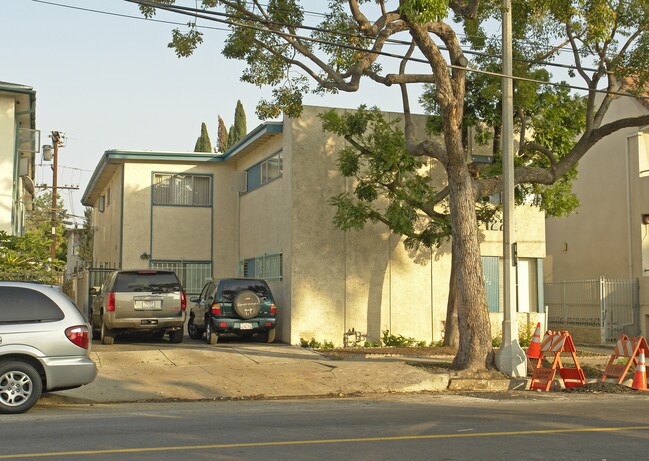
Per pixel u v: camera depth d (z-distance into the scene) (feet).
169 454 25.39
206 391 46.24
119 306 64.39
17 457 24.75
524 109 67.97
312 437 29.04
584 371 56.08
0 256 62.23
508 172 53.52
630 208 89.81
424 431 30.68
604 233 93.97
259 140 80.64
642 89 61.05
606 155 94.07
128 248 90.74
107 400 43.47
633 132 89.66
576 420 34.24
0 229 73.72
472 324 52.54
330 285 71.97
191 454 25.39
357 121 66.49
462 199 52.95
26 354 36.35
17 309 36.81
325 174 72.79
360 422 33.32
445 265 76.07
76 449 26.30
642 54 59.06
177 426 32.07
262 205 81.92
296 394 46.65
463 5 53.88
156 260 91.45
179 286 66.54
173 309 65.82
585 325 87.35
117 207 96.27
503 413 36.83
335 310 71.82
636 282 86.38
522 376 52.16
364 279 73.10
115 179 99.30
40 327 36.83
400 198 66.28
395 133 66.85
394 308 73.92
